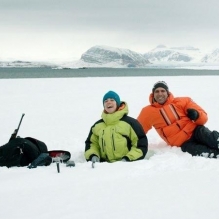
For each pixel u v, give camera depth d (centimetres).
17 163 495
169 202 319
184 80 2705
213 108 1134
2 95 1622
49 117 1047
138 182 381
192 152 550
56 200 331
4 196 349
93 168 452
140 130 527
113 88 1961
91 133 551
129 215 293
